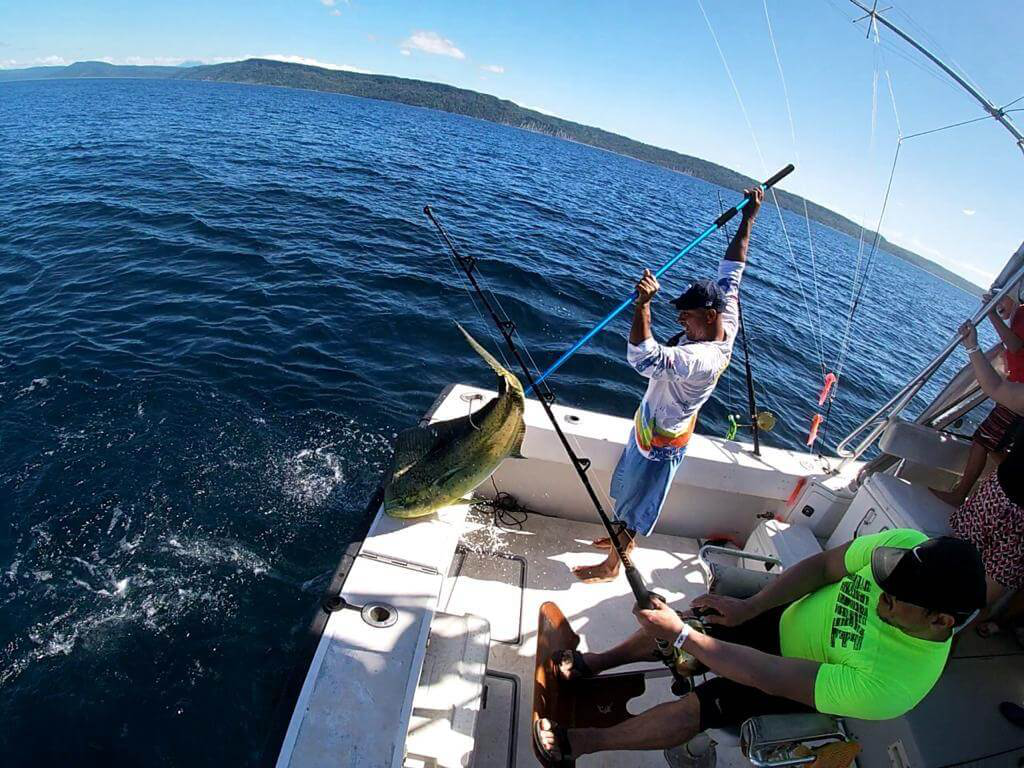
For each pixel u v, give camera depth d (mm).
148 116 33219
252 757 2959
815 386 8977
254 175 17438
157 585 3738
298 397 5883
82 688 3131
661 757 2322
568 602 2936
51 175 14906
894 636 1510
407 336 7633
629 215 24609
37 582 3668
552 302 9812
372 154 27906
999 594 2240
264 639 3512
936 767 1925
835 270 24000
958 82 2707
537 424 3146
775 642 1965
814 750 1688
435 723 1916
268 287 8633
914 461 2832
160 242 10156
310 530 4305
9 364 5848
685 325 2523
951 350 2637
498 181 26500
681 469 3162
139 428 5102
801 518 3195
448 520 2453
